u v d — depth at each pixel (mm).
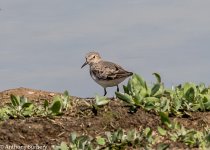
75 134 14734
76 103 17219
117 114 16047
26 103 16547
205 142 14781
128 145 14805
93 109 16344
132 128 15750
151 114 16094
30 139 15211
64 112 16453
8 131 15273
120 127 15734
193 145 14766
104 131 15594
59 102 16312
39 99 19359
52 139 15242
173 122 15719
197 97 16859
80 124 15750
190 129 15672
